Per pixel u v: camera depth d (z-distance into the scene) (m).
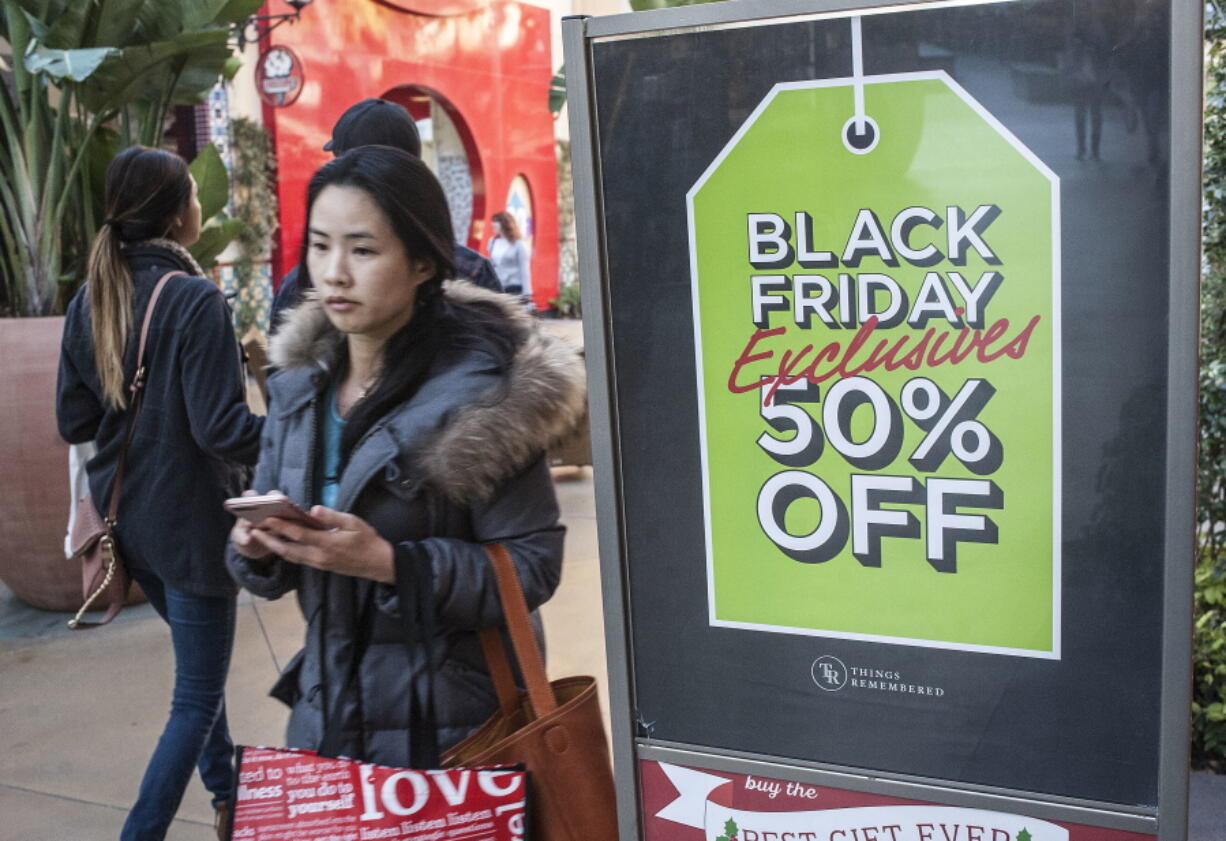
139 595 5.78
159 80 6.33
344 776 1.86
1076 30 1.49
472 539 2.01
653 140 1.70
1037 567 1.60
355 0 13.64
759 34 1.62
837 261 1.64
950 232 1.58
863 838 1.74
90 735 4.22
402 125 3.09
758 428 1.71
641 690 1.83
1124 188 1.50
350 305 1.94
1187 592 1.52
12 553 5.53
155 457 2.85
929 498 1.64
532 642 1.91
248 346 5.38
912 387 1.63
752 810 1.79
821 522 1.70
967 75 1.54
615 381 1.77
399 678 1.96
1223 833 3.17
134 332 2.84
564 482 7.98
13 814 3.63
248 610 5.49
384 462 1.92
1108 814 1.60
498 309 2.03
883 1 1.55
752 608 1.75
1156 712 1.57
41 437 5.33
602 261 1.74
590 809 1.87
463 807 1.84
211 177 6.62
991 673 1.64
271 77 11.30
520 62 17.22
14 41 5.90
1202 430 3.54
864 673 1.71
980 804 1.66
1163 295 1.50
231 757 3.23
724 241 1.69
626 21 1.67
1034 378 1.57
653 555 1.79
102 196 6.46
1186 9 1.43
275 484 2.06
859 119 1.59
